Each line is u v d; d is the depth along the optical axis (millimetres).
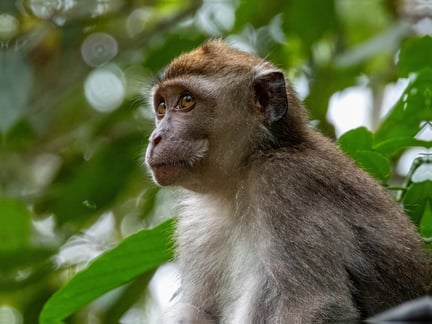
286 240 12609
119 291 17359
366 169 14141
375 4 21750
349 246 12570
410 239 13188
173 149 13641
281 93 13461
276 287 12727
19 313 18719
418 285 13047
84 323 18594
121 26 22156
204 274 13992
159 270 18625
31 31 20531
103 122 20562
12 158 21406
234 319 13172
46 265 17859
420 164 13812
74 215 19109
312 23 20000
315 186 12766
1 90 18109
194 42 19781
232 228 13695
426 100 14117
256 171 13312
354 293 12570
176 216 14625
